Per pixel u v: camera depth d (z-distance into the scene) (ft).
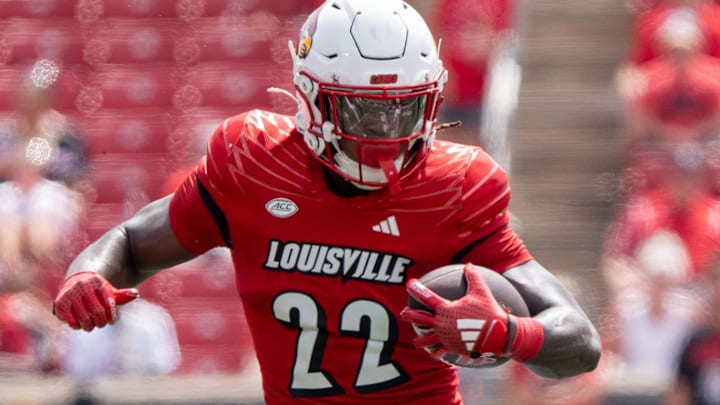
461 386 77.51
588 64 105.19
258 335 40.86
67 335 78.43
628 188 93.04
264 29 111.96
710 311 79.92
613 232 90.89
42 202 90.38
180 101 107.65
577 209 94.32
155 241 40.81
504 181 39.29
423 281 36.37
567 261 91.09
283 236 39.11
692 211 86.99
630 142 96.99
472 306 34.68
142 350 78.64
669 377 79.92
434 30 97.81
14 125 94.22
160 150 103.91
